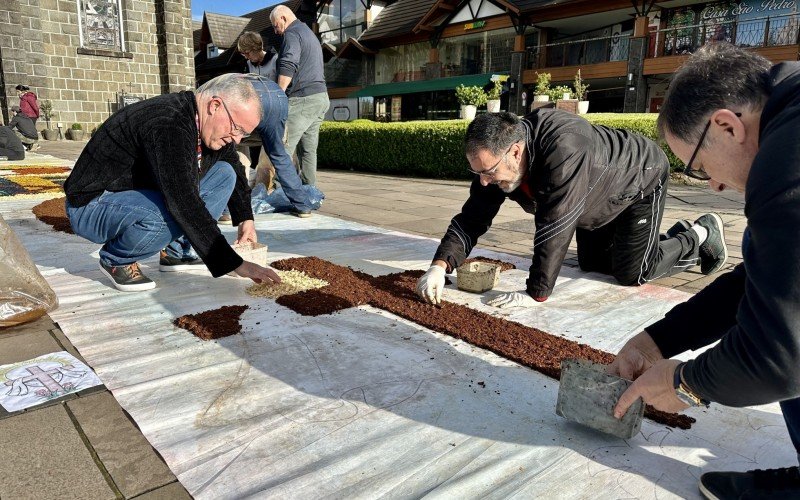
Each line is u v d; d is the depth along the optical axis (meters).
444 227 5.35
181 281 3.21
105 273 3.05
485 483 1.48
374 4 26.55
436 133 10.51
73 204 2.77
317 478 1.47
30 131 14.09
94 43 18.75
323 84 5.96
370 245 4.35
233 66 29.64
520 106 19.92
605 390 1.65
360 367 2.14
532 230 5.24
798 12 14.52
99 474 1.48
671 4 16.84
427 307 2.78
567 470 1.55
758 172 1.04
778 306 0.99
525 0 19.69
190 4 20.42
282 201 5.78
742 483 1.42
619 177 2.80
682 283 3.44
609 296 3.10
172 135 2.46
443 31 22.61
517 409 1.87
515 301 2.84
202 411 1.81
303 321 2.60
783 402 1.30
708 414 1.87
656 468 1.57
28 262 2.55
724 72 1.15
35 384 1.92
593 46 19.25
